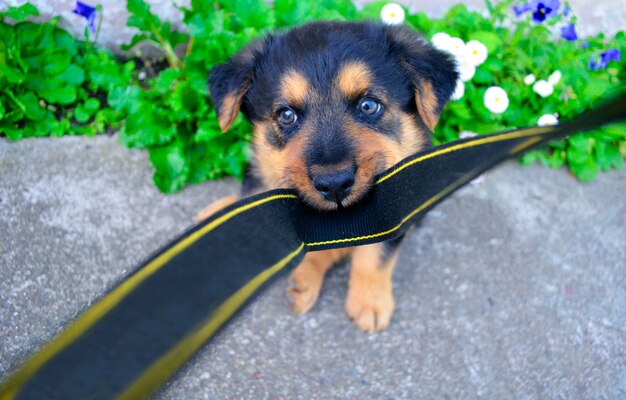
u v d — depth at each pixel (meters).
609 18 0.62
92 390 0.13
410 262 0.48
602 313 0.45
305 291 0.44
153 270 0.15
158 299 0.15
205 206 0.50
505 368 0.42
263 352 0.42
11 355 0.41
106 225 0.48
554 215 0.51
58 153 0.52
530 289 0.46
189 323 0.14
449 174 0.23
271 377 0.41
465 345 0.43
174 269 0.15
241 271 0.17
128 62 0.56
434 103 0.41
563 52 0.56
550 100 0.55
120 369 0.13
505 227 0.50
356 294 0.44
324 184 0.34
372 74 0.40
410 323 0.44
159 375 0.13
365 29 0.42
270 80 0.41
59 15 0.56
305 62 0.40
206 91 0.52
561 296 0.46
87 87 0.56
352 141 0.37
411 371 0.42
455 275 0.47
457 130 0.55
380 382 0.41
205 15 0.52
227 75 0.43
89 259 0.46
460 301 0.46
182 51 0.59
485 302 0.46
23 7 0.54
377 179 0.33
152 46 0.59
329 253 0.45
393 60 0.41
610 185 0.54
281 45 0.42
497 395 0.41
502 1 0.60
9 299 0.43
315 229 0.27
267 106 0.42
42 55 0.53
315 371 0.42
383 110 0.40
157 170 0.50
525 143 0.23
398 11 0.54
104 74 0.54
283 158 0.40
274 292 0.45
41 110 0.53
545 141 0.22
